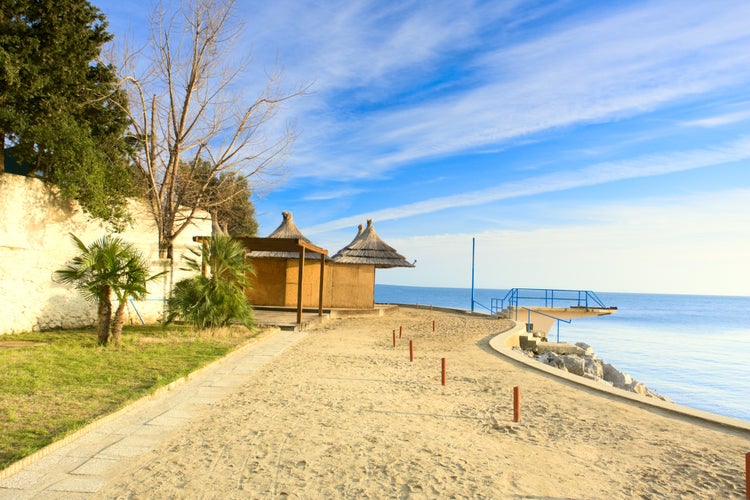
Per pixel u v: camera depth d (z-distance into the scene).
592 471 5.41
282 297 27.77
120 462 5.23
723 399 19.56
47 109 13.44
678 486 5.04
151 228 19.27
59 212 15.09
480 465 5.48
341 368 11.21
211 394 8.41
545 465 5.55
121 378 8.74
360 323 23.72
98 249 12.45
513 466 5.49
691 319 83.56
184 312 15.67
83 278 12.74
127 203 16.69
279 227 29.97
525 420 7.44
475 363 12.66
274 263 27.91
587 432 6.88
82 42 15.24
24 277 14.07
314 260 27.88
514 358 13.43
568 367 18.28
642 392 18.14
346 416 7.28
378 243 32.16
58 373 8.87
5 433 5.70
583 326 60.81
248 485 4.75
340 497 4.55
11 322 13.70
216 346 12.95
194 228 24.72
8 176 13.52
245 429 6.50
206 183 22.77
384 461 5.50
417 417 7.38
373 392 8.91
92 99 17.30
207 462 5.30
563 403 8.55
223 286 16.20
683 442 6.50
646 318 84.75
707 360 30.52
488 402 8.51
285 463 5.35
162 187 21.09
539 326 33.72
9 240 13.60
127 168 18.19
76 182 13.92
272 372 10.48
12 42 12.79
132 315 17.92
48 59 13.89
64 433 5.73
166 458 5.38
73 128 13.67
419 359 13.01
